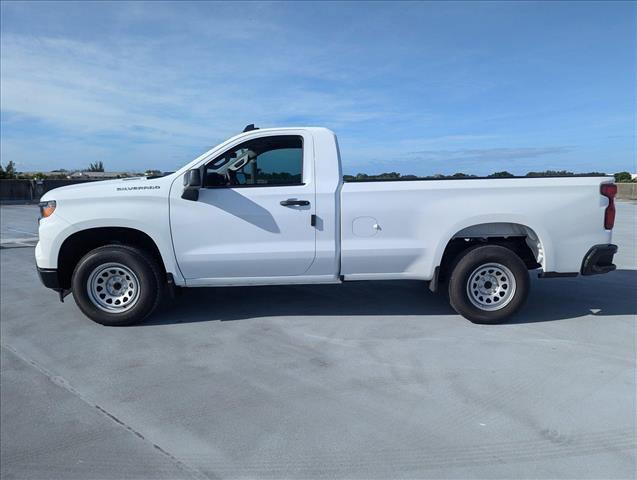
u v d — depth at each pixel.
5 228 15.73
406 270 5.29
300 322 5.41
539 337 4.86
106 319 5.24
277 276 5.30
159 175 5.90
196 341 4.85
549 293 6.59
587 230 5.20
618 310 5.77
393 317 5.57
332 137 5.29
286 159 5.31
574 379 3.89
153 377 4.05
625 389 3.71
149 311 5.27
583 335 4.91
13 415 3.48
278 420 3.34
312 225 5.16
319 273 5.30
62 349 4.69
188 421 3.36
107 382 3.97
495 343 4.71
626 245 10.98
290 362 4.31
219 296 6.52
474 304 5.25
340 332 5.08
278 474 2.77
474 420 3.29
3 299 6.55
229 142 5.23
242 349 4.63
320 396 3.67
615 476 2.70
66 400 3.69
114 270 5.25
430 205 5.16
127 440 3.15
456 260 5.24
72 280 5.20
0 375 4.13
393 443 3.04
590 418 3.30
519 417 3.32
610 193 5.23
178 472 2.82
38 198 31.30
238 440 3.11
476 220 5.14
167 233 5.12
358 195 5.16
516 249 5.62
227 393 3.74
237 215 5.13
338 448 3.00
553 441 3.03
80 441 3.15
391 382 3.89
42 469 2.88
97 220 5.08
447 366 4.18
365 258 5.21
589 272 5.25
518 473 2.73
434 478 2.70
